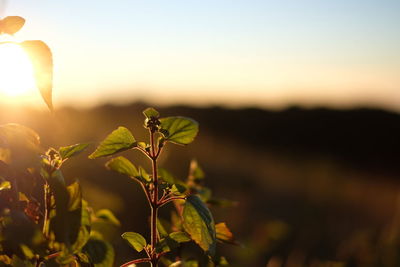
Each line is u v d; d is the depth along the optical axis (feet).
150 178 4.49
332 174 52.39
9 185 3.52
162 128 4.13
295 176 59.00
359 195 50.39
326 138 92.53
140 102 62.49
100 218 5.30
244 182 26.73
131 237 4.63
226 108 94.89
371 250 15.24
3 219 3.22
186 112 91.04
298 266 15.99
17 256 3.44
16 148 3.58
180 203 5.47
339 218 36.40
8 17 3.87
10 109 4.70
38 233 3.20
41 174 3.50
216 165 43.60
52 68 3.93
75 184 3.51
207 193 5.92
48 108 3.95
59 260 3.62
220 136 92.02
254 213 29.91
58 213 3.39
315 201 43.01
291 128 94.27
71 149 3.89
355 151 89.71
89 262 4.03
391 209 44.65
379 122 90.99
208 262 5.10
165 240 4.29
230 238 4.89
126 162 4.30
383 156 87.56
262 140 93.04
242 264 10.27
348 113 94.02
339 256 15.47
